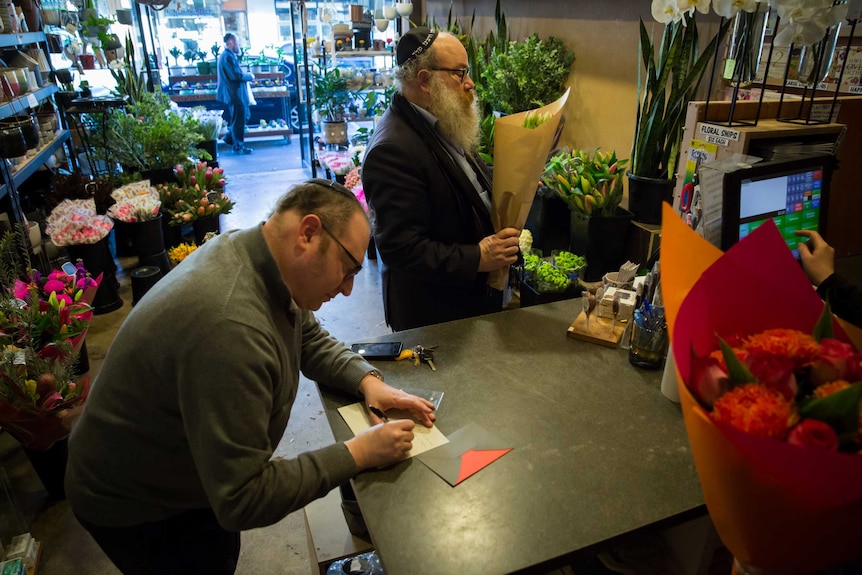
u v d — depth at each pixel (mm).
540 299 2191
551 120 1689
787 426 603
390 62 6121
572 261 2250
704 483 686
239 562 1960
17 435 1928
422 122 1842
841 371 655
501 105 3080
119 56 4867
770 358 673
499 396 1373
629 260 2289
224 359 951
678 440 1227
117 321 3439
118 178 4277
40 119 3789
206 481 985
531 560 949
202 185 4363
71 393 2008
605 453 1187
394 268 1881
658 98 2086
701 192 1362
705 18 2150
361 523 1469
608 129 2732
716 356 720
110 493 1165
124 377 1054
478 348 1585
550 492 1086
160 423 1076
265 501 987
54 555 1968
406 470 1140
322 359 1397
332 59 5301
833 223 1819
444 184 1846
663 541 1362
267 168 6953
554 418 1294
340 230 1069
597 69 2744
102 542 1248
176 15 7934
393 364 1510
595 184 2229
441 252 1799
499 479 1116
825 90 1899
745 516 656
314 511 1609
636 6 2426
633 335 1487
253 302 1014
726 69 1809
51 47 4602
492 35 3549
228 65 7273
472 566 938
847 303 1128
